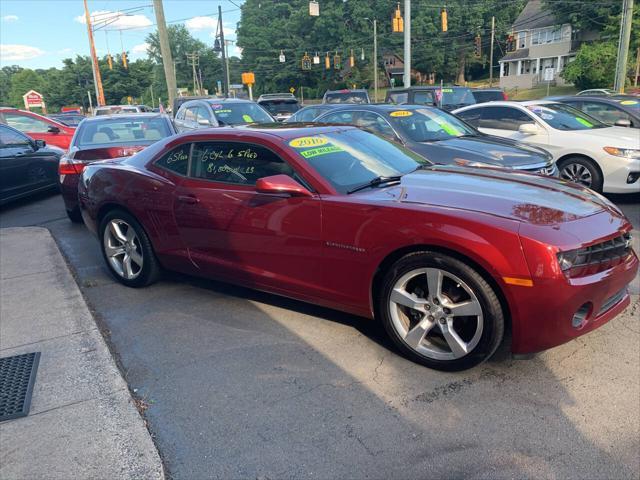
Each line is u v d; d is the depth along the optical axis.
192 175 4.53
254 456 2.71
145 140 8.06
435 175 4.21
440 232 3.19
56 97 96.12
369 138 4.75
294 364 3.60
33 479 2.54
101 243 5.30
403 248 3.39
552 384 3.26
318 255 3.76
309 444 2.79
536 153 6.61
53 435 2.86
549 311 3.01
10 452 2.73
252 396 3.24
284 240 3.91
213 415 3.06
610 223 3.33
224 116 11.91
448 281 3.33
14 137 9.54
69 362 3.62
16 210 9.33
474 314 3.21
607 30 45.28
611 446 2.70
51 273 5.41
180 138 4.70
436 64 71.50
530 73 63.31
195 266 4.59
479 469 2.57
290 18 80.69
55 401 3.17
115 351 3.86
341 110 7.95
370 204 3.51
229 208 4.19
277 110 19.72
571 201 3.54
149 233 4.82
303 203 3.78
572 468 2.56
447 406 3.07
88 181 5.33
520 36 63.47
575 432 2.81
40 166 9.98
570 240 3.04
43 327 4.16
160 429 2.94
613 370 3.38
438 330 3.43
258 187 3.70
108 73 87.19
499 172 4.35
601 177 7.98
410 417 2.99
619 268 3.29
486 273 3.13
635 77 41.81
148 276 4.98
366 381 3.36
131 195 4.86
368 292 3.60
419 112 7.73
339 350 3.77
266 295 4.82
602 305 3.28
